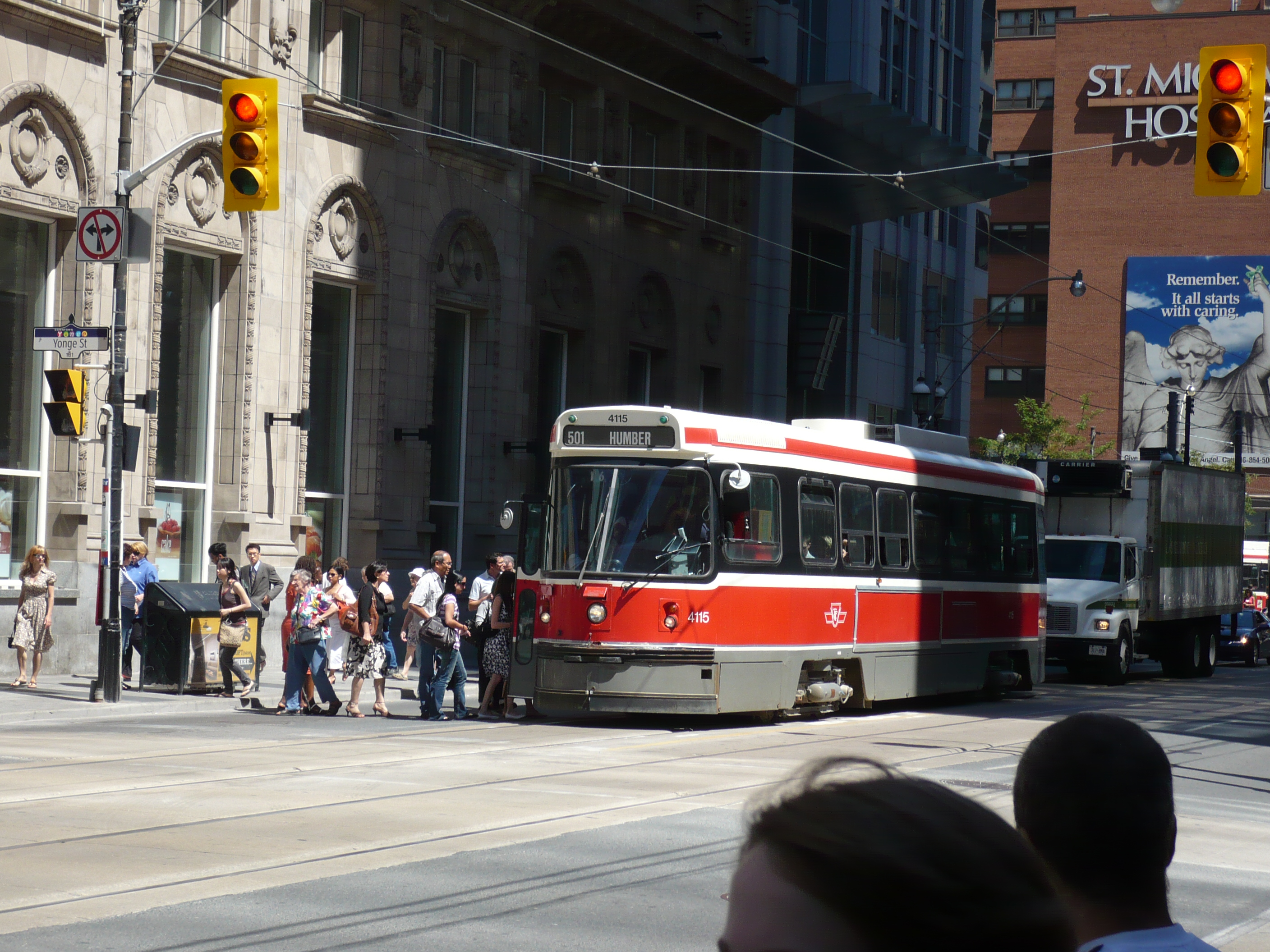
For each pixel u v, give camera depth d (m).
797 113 46.09
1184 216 87.12
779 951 1.28
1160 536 33.19
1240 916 9.43
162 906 8.61
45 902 8.64
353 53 31.27
